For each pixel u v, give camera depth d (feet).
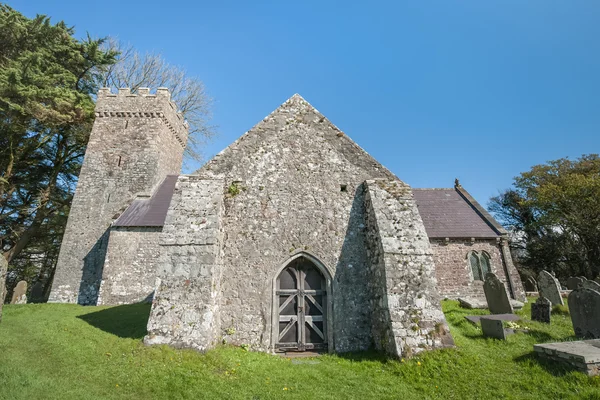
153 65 96.48
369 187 28.96
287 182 29.68
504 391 17.15
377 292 25.67
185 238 24.61
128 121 71.67
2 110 57.82
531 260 99.50
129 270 52.39
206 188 27.40
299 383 18.53
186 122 86.43
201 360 20.26
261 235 27.76
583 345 20.11
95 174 68.18
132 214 58.54
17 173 76.33
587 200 75.56
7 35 64.18
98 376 17.62
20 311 37.81
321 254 27.71
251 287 26.30
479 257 55.21
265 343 24.94
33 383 15.98
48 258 93.20
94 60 73.72
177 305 22.49
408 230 26.43
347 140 32.07
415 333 22.50
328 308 26.53
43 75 61.57
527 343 24.04
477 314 36.35
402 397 17.04
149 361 19.47
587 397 15.79
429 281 24.44
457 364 20.31
